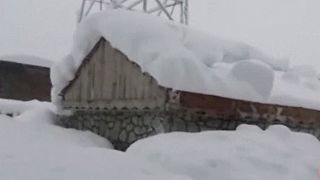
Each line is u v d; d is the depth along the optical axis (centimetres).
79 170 514
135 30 837
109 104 902
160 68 750
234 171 555
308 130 889
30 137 751
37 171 497
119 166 548
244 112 788
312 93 954
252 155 595
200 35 897
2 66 1870
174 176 533
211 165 564
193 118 786
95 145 858
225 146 618
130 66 848
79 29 974
